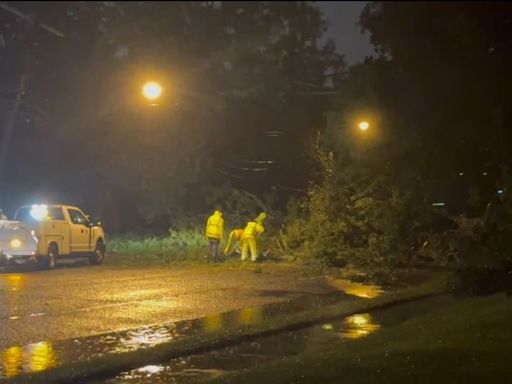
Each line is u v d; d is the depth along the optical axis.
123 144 38.16
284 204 35.41
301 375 9.55
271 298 18.58
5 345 12.42
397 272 24.03
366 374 9.52
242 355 11.75
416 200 23.20
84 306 16.91
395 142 19.88
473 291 18.23
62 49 40.19
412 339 11.91
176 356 11.55
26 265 26.41
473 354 10.53
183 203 36.47
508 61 16.11
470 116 16.69
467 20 16.30
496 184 17.03
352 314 15.87
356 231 25.94
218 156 38.12
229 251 29.81
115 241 34.38
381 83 19.44
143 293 19.30
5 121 36.72
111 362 10.68
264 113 41.09
